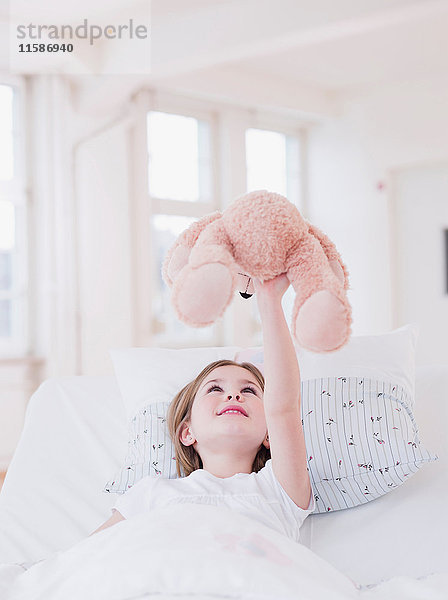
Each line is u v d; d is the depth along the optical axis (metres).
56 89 4.54
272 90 5.41
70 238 4.43
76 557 1.18
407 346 2.01
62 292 4.43
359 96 5.67
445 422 1.91
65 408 2.09
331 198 5.89
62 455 1.95
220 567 1.00
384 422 1.67
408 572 1.42
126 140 4.69
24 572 1.25
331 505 1.61
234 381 1.60
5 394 4.39
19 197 4.65
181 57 3.95
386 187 5.52
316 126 5.98
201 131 5.42
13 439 4.40
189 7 3.89
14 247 4.66
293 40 3.71
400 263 5.52
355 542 1.52
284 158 5.95
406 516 1.57
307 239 1.09
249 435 1.50
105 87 4.30
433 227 5.34
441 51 4.75
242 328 5.38
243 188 5.50
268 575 0.99
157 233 5.09
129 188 4.67
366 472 1.59
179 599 0.98
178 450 1.62
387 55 4.83
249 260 1.07
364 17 3.40
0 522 1.70
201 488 1.41
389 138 5.49
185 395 1.65
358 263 5.71
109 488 1.65
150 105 4.83
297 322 0.99
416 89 5.33
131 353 2.09
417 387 2.04
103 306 4.46
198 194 5.38
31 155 4.69
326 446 1.63
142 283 4.67
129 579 1.01
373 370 1.87
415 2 3.22
